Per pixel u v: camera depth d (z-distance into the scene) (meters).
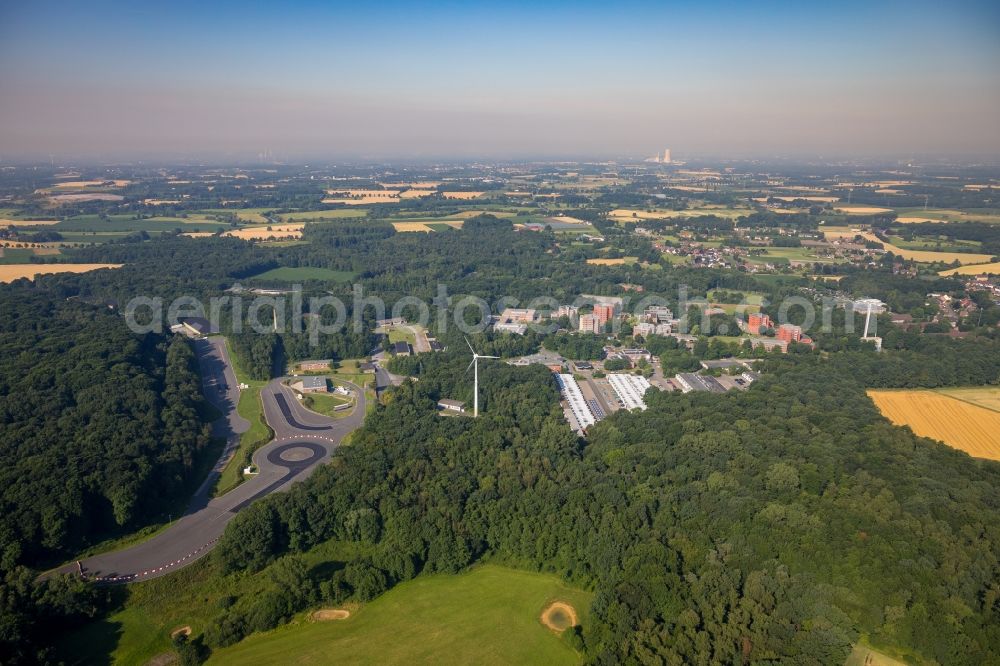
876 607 154.75
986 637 144.88
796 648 148.12
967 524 176.00
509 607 178.62
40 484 197.25
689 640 151.25
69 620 165.25
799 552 170.00
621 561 181.75
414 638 166.50
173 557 192.38
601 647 157.75
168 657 159.62
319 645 163.38
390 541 196.38
